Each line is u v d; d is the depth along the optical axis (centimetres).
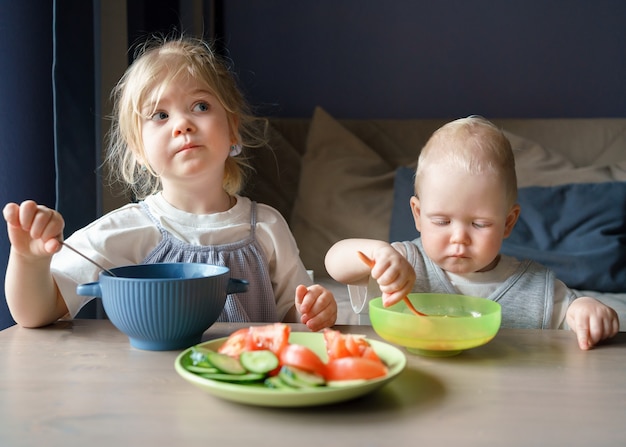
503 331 89
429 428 54
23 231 83
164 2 193
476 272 111
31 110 139
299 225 203
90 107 138
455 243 100
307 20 250
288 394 55
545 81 248
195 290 75
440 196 99
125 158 136
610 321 85
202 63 113
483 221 99
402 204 194
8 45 130
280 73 252
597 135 227
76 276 100
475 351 79
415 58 250
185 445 50
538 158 211
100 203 141
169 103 108
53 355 75
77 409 58
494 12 247
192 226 113
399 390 64
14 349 78
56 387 63
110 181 142
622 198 191
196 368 61
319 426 54
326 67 252
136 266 85
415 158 223
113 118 141
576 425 55
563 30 246
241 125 134
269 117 235
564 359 76
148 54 114
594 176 203
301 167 215
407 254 112
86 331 87
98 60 140
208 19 236
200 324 78
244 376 60
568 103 249
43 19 143
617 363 74
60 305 96
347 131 221
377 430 54
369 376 60
